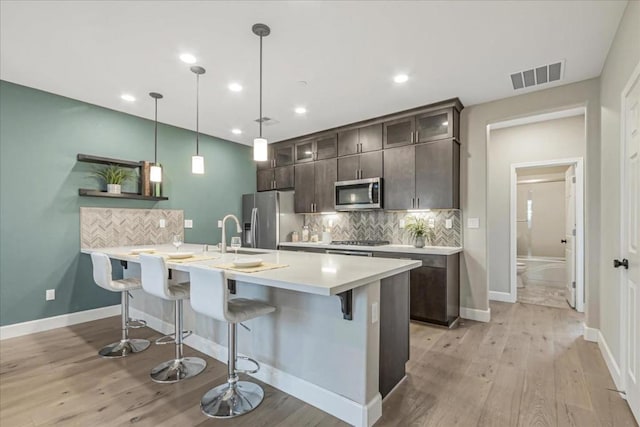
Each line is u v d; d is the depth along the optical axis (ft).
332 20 6.95
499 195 15.15
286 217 16.62
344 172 14.80
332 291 4.64
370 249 12.66
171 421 5.88
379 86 10.40
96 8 6.51
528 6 6.51
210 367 8.05
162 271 7.16
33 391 6.91
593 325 9.66
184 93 10.93
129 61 8.73
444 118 12.00
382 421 5.89
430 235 13.37
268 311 6.56
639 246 5.80
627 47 6.56
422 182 12.47
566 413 6.11
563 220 20.59
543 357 8.58
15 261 10.30
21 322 10.39
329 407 6.18
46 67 9.09
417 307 11.51
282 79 9.87
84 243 11.75
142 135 13.46
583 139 13.47
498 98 11.46
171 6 6.47
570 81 10.01
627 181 6.75
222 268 6.46
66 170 11.35
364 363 5.76
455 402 6.48
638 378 5.82
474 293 12.05
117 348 9.06
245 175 18.10
